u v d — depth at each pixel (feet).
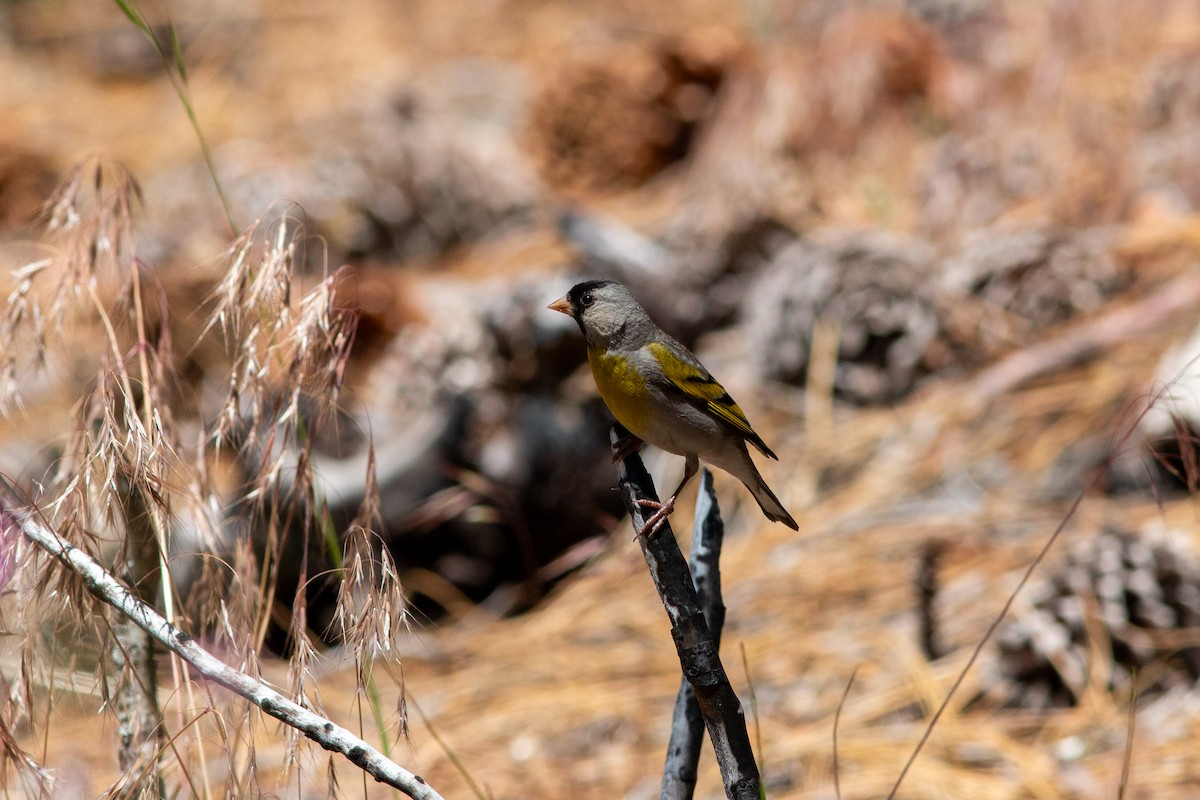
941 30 67.72
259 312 16.60
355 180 58.49
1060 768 26.55
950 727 28.09
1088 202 48.70
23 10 86.17
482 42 83.87
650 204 60.54
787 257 46.62
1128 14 60.18
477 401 38.63
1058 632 29.30
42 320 17.37
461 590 37.81
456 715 30.91
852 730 28.40
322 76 79.30
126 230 17.85
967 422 40.27
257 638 17.66
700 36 68.59
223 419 16.83
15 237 37.88
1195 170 49.29
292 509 17.58
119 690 15.83
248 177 58.39
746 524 38.81
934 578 32.30
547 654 33.68
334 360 16.94
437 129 62.49
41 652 16.03
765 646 32.07
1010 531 35.14
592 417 39.01
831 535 36.76
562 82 63.82
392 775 14.28
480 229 59.82
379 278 48.62
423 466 37.22
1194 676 28.76
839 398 43.42
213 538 17.81
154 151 67.00
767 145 56.65
